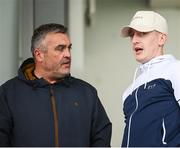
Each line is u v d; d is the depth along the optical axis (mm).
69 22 13008
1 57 11047
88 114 9023
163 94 8453
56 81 9234
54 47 9070
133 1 14922
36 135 8617
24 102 8883
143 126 8344
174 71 8477
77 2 13219
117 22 14945
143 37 8953
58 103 8953
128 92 9203
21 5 11719
